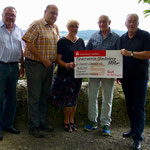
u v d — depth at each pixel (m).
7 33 2.95
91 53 3.09
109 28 3.16
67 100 3.29
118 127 3.68
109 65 3.08
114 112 3.79
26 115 3.60
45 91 3.35
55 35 3.18
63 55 3.23
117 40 3.11
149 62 2.98
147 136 3.31
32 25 2.97
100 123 3.48
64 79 3.25
